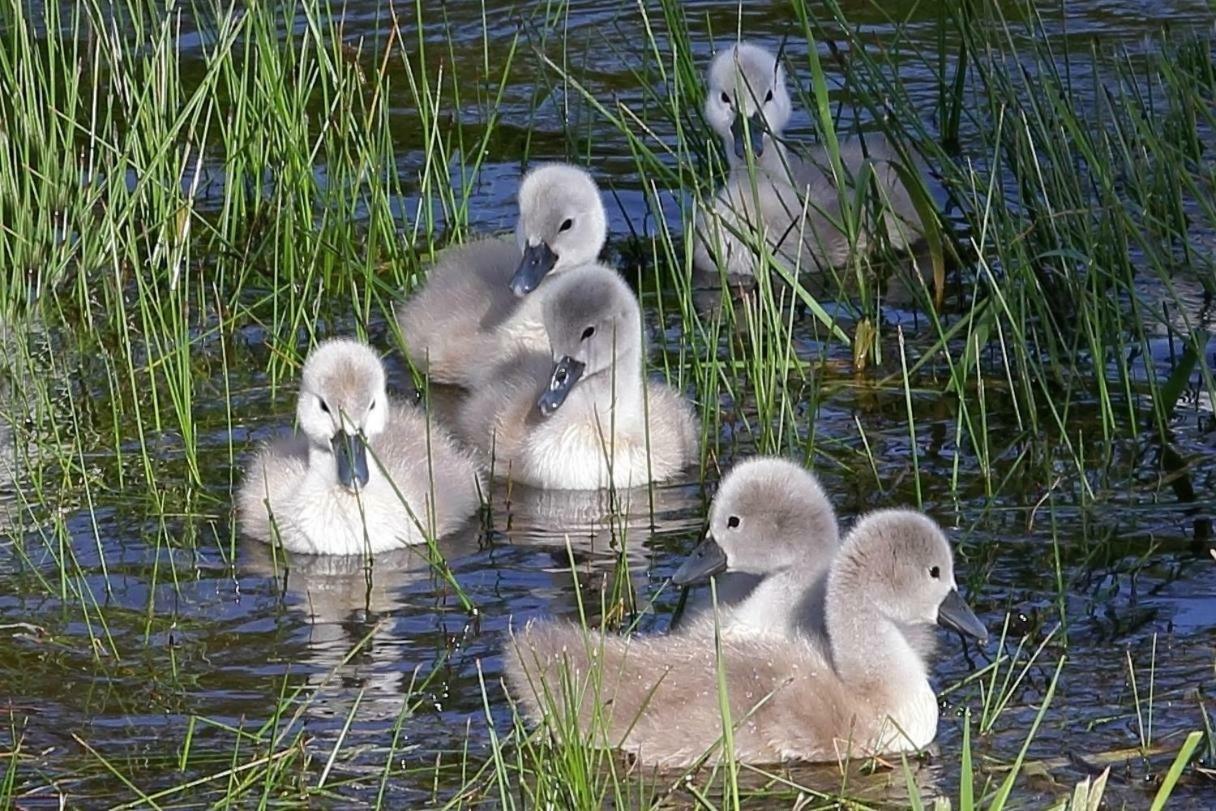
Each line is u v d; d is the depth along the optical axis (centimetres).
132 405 1522
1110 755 1007
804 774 1023
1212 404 1398
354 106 2095
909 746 1042
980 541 1265
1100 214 1656
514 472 1436
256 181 1816
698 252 1778
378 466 1312
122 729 1050
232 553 1285
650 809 968
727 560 1146
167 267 1734
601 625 1138
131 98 1859
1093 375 1516
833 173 1672
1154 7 2284
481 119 2081
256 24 1778
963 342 1590
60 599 1216
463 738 1037
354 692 1091
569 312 1412
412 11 2331
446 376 1605
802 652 1082
